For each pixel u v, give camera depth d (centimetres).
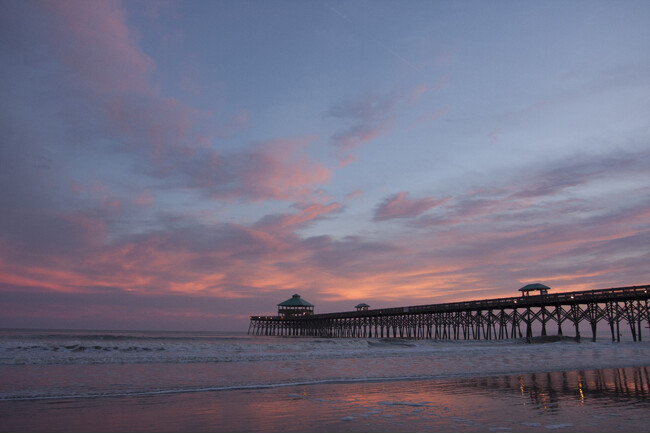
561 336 4375
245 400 1166
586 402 1144
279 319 9938
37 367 1862
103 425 862
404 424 873
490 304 4838
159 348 2791
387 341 4666
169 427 848
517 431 812
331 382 1558
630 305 4016
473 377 1712
